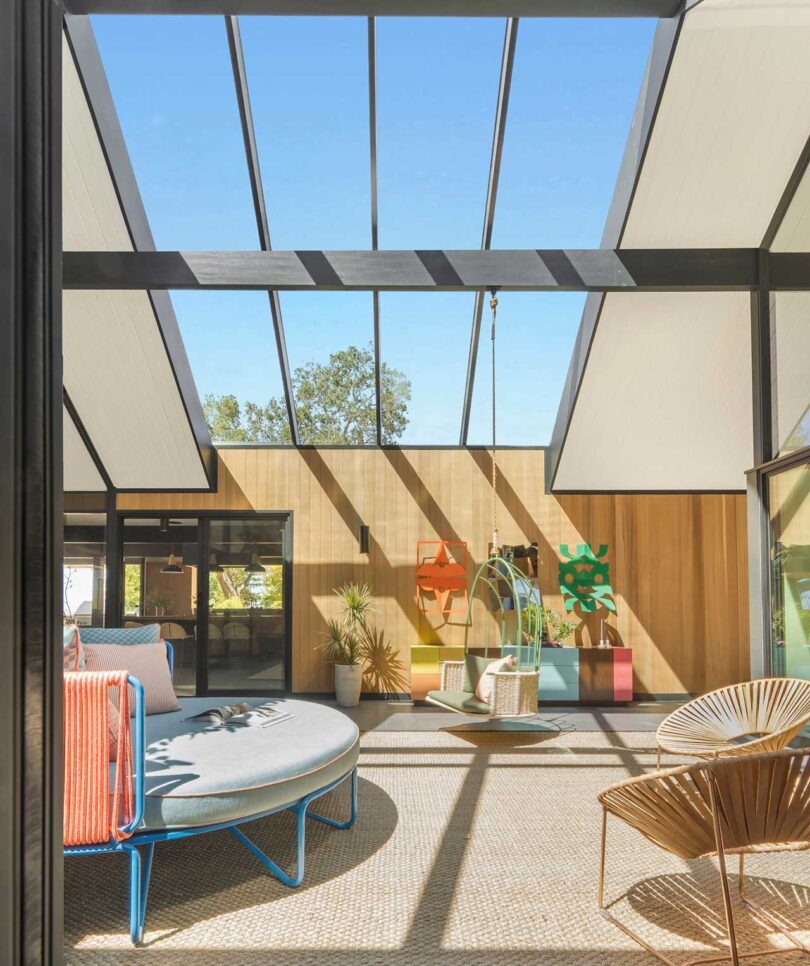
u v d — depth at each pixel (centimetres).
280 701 491
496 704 597
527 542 855
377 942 281
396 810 438
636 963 265
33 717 189
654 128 508
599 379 720
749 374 705
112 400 759
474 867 352
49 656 197
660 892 324
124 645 475
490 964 265
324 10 374
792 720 417
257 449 862
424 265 559
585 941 281
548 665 805
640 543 854
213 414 859
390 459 861
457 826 410
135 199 601
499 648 809
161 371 730
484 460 861
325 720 435
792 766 249
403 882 335
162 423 785
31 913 186
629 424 769
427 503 859
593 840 388
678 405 744
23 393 193
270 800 329
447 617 847
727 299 637
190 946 279
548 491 859
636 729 670
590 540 854
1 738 182
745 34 450
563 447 804
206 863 357
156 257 555
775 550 561
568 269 561
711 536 855
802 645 520
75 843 281
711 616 848
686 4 419
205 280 555
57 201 210
